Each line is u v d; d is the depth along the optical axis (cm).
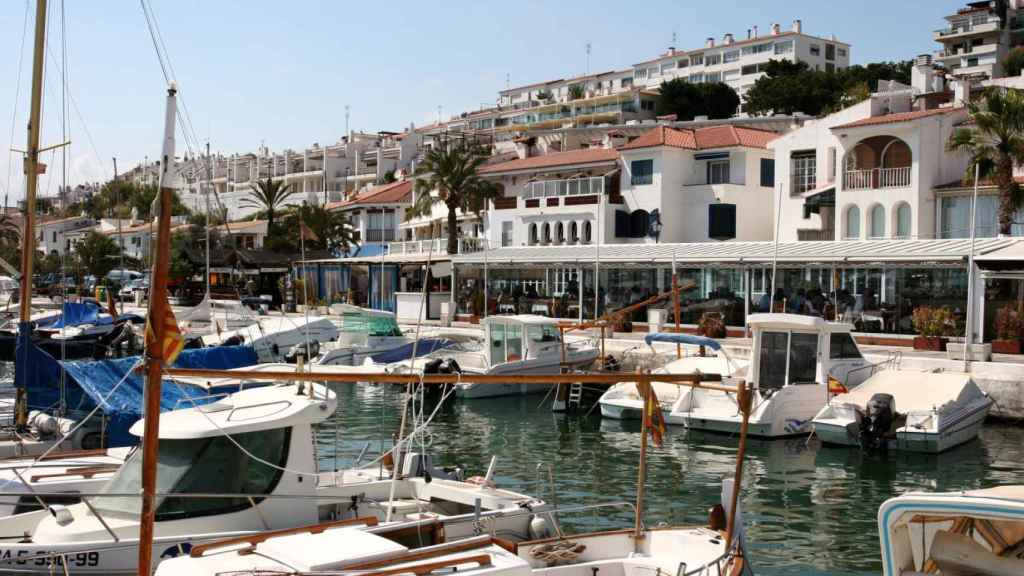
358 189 11931
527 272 4784
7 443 1639
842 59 12756
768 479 1958
